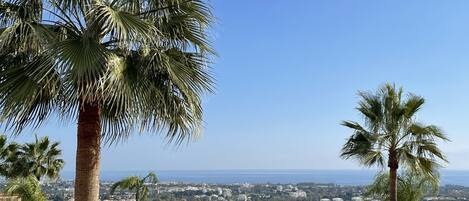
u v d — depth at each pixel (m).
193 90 6.03
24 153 20.95
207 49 6.25
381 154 12.09
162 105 5.85
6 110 5.18
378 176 14.73
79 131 5.59
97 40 5.39
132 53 5.64
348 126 12.28
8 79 5.28
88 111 5.58
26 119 5.54
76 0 5.52
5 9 5.52
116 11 5.34
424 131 11.67
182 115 6.12
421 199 14.22
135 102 5.41
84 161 5.53
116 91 5.20
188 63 6.16
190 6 6.11
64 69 4.96
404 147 11.96
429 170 11.95
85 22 5.49
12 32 5.20
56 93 5.26
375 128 12.12
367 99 12.23
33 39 5.22
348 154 12.30
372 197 14.92
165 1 5.98
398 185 14.33
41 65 5.07
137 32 5.27
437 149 11.78
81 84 5.12
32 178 14.63
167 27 6.08
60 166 22.12
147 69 5.59
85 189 5.50
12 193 13.43
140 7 5.87
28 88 5.20
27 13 5.49
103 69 5.14
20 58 5.57
